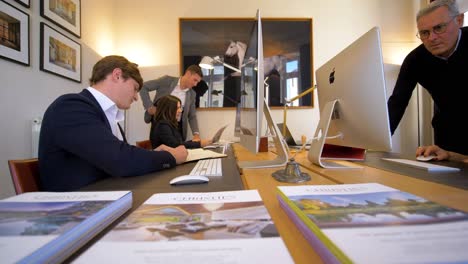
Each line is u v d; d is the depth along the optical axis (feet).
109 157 2.41
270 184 2.12
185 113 8.23
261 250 0.82
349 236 0.82
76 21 6.79
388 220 0.96
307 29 9.01
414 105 8.97
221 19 8.88
